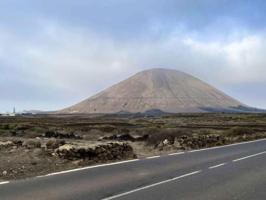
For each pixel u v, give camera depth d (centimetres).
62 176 1619
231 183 1486
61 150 2088
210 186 1416
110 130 6881
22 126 7106
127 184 1438
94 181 1497
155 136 3653
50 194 1239
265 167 1986
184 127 8325
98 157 2172
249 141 4372
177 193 1273
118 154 2361
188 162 2183
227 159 2367
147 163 2109
